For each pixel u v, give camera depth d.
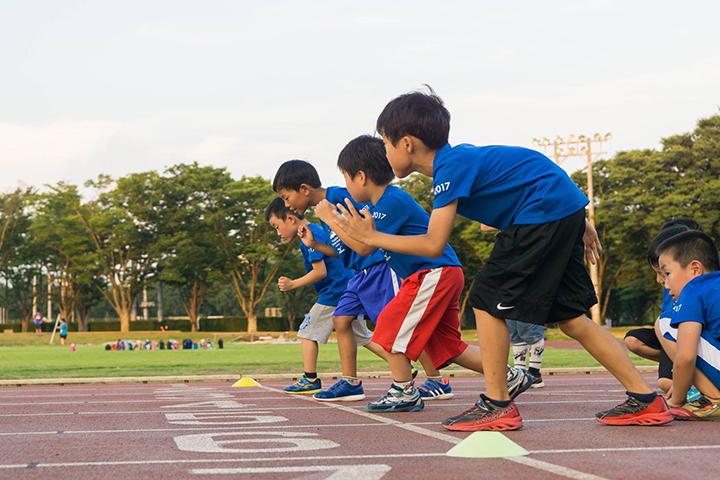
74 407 5.98
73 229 52.06
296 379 10.08
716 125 45.16
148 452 3.38
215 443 3.62
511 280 3.75
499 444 3.07
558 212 3.74
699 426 3.97
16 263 55.25
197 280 52.97
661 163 45.25
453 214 3.83
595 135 39.56
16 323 66.00
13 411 5.65
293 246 52.56
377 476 2.66
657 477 2.55
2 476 2.84
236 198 50.78
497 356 3.85
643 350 5.51
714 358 4.29
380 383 8.89
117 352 24.17
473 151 3.91
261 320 62.16
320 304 7.05
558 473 2.63
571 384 8.34
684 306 4.30
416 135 4.04
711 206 43.31
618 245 46.41
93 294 56.91
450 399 6.27
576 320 3.91
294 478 2.67
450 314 5.14
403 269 5.04
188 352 23.14
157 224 51.56
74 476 2.82
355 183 5.16
